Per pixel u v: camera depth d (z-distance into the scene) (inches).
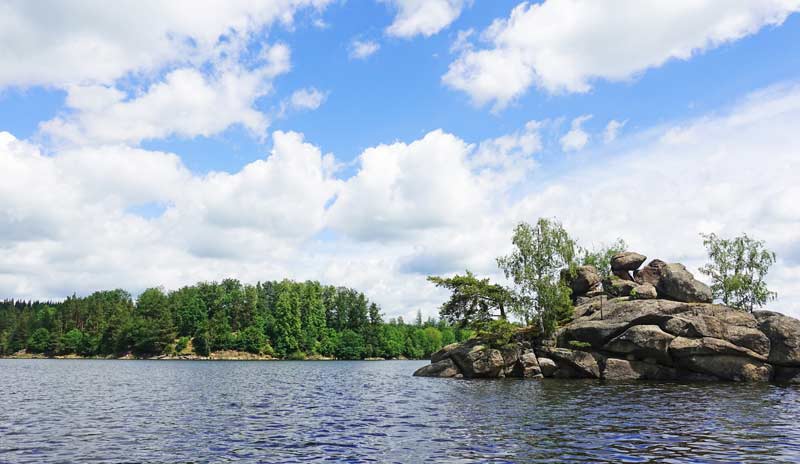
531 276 2519.7
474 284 2655.0
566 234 2664.9
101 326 6791.3
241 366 4372.5
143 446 792.9
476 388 1813.5
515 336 2524.6
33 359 6309.1
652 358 2228.1
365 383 2201.0
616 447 753.6
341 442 819.4
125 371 3383.4
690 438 819.4
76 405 1360.7
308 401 1456.7
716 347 2097.7
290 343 6441.9
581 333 2386.8
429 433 892.6
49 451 756.6
